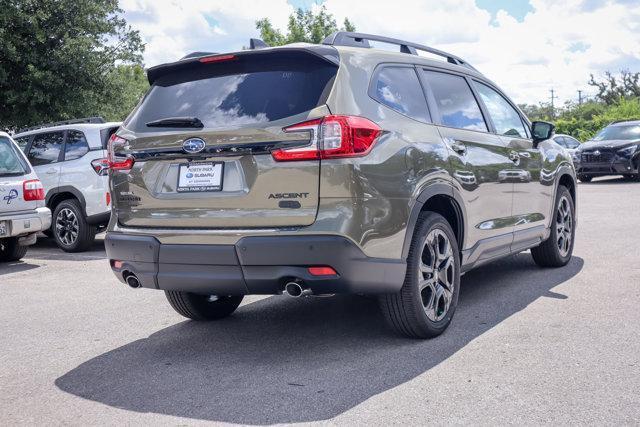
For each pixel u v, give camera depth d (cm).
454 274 476
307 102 395
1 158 881
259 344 464
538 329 462
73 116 1808
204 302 528
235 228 401
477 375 377
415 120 459
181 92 443
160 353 456
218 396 368
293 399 356
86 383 402
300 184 386
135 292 671
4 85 1747
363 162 393
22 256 930
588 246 802
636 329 451
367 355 424
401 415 327
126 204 446
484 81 592
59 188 1002
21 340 509
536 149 634
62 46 1789
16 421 346
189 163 420
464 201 489
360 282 393
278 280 391
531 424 310
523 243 601
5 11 1662
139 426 332
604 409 323
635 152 1894
